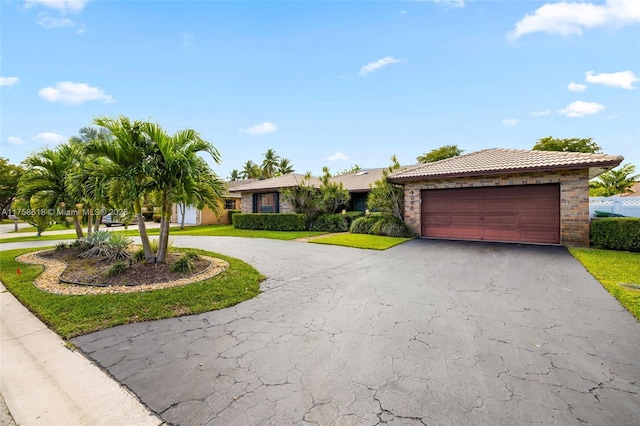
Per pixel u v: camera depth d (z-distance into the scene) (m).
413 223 13.51
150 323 4.31
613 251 9.23
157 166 6.88
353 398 2.61
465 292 5.55
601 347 3.44
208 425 2.31
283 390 2.73
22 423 2.37
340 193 17.72
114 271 6.61
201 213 25.19
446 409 2.45
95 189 6.70
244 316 4.55
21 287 5.98
